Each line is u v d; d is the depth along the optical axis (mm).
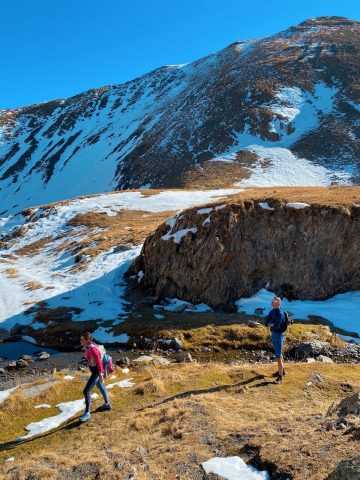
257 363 18422
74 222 59594
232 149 111562
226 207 28203
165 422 11289
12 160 175750
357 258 25984
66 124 196625
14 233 61094
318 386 13508
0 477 9469
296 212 27281
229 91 143000
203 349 20672
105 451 10062
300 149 105625
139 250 39281
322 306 24688
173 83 199125
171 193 71188
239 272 26750
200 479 8289
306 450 8273
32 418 13211
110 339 23031
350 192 31000
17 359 21688
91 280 34281
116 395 14297
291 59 153000
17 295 33531
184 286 27875
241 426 10375
